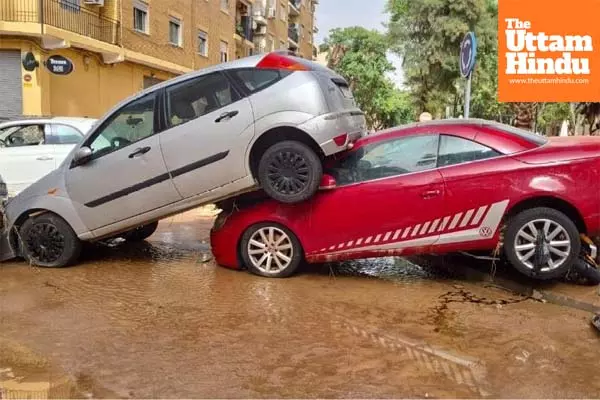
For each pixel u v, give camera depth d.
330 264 7.27
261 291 6.00
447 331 4.77
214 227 6.91
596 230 5.55
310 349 4.37
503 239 5.79
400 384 3.76
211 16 32.34
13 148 11.45
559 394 3.61
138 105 6.63
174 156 6.40
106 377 3.87
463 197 5.80
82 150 6.77
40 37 18.00
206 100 6.36
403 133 6.20
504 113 31.22
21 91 18.16
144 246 8.55
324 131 5.95
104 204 6.79
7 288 6.13
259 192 6.66
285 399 3.55
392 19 26.12
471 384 3.75
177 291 6.00
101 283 6.34
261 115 6.09
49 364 4.09
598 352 4.29
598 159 5.56
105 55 21.53
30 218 7.14
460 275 6.74
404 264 7.38
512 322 4.98
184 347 4.41
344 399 3.55
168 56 26.78
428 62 22.81
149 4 24.72
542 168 5.64
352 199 6.12
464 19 22.38
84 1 20.50
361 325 4.93
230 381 3.81
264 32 45.91
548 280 6.04
